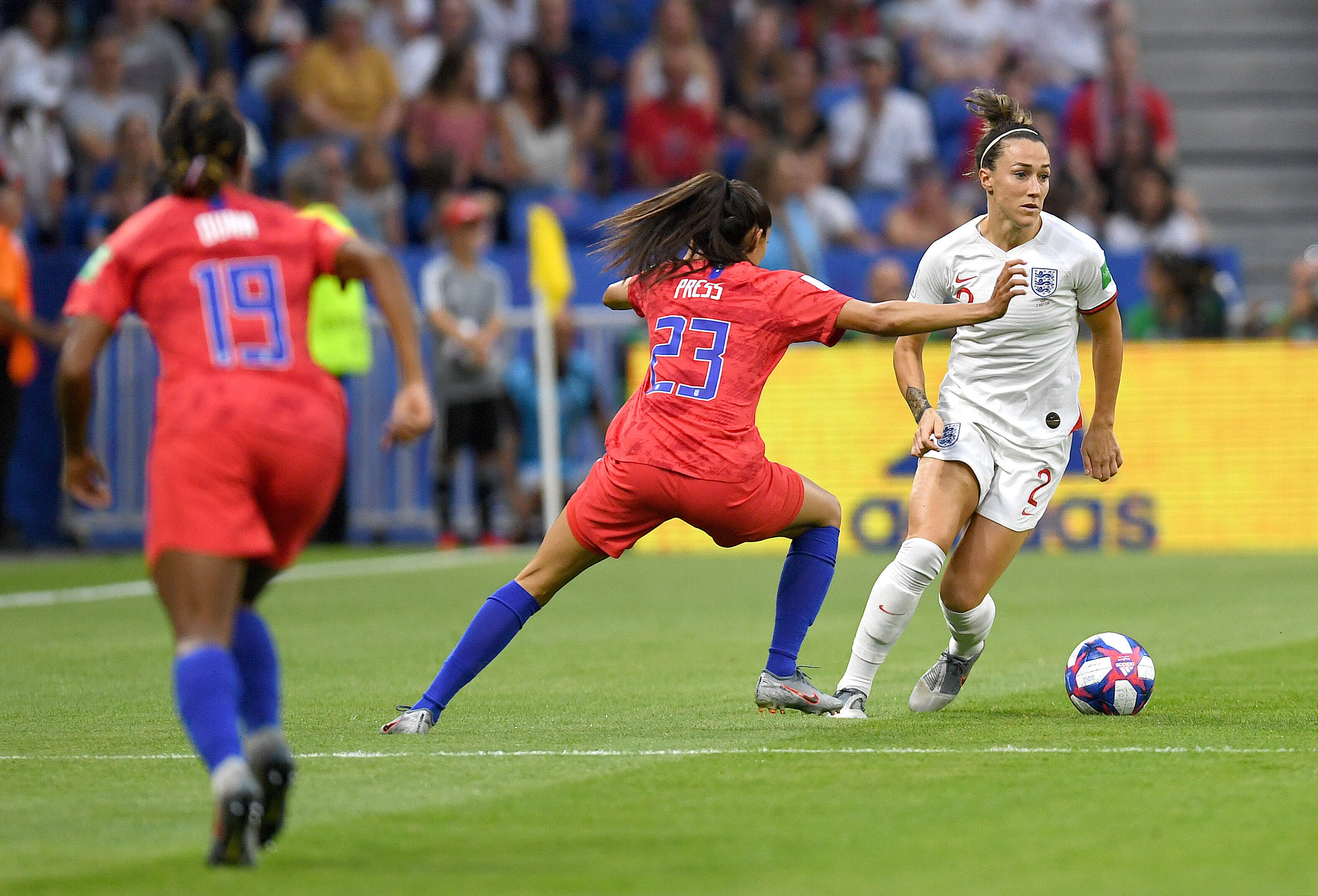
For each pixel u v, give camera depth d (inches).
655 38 2842.0
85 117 2471.7
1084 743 747.4
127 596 1622.8
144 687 1003.3
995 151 853.2
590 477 812.6
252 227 576.1
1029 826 575.5
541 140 2632.9
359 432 2244.1
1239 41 3267.7
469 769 695.7
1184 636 1233.4
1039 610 1421.0
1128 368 2112.5
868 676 859.4
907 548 844.6
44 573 1866.4
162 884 506.0
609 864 527.8
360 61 2635.3
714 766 697.0
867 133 2778.1
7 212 1967.3
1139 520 2097.7
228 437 550.6
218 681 533.6
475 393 2108.8
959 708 881.5
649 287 807.7
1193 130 3181.6
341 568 1904.5
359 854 543.2
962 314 738.2
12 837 571.2
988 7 3016.7
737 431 790.5
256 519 554.9
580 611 1471.5
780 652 839.1
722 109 2866.6
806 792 637.9
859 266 2354.8
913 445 828.6
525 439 2217.0
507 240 2522.1
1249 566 1846.7
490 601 816.3
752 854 539.5
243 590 583.2
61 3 2637.8
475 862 531.8
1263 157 3176.7
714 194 797.9
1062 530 2106.3
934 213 2544.3
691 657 1142.3
